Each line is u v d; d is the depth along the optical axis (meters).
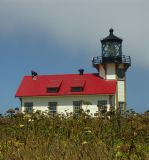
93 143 10.95
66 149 10.24
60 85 88.81
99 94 86.25
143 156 8.86
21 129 12.95
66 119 14.41
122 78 92.31
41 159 9.62
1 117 14.33
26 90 89.38
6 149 10.49
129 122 12.72
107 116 13.95
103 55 92.62
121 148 8.87
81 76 91.06
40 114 14.70
